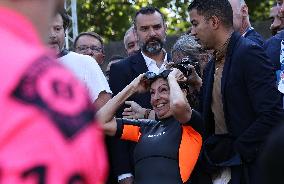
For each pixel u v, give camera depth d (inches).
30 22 46.0
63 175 41.5
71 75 44.4
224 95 138.7
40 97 42.1
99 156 44.3
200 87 151.7
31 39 45.6
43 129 41.4
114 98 150.8
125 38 233.5
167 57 183.0
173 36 339.6
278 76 151.4
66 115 42.4
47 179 41.0
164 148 139.6
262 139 131.7
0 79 42.4
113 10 676.1
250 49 136.3
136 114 163.0
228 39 141.2
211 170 140.7
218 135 141.8
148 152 141.0
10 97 41.9
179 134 140.7
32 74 42.7
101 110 149.4
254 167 133.8
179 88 141.8
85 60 160.4
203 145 142.7
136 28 183.2
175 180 136.7
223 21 141.4
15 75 42.4
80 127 42.7
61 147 41.6
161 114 145.5
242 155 133.4
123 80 175.5
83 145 42.5
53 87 42.8
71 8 363.6
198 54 166.7
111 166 163.0
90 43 217.9
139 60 178.1
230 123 138.4
